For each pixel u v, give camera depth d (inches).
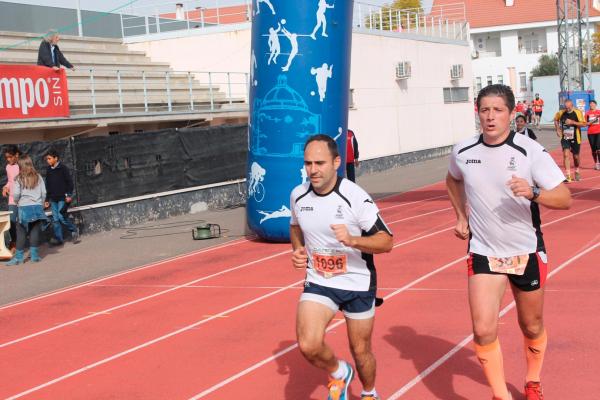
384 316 336.2
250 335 322.3
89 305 405.7
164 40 1029.2
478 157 202.4
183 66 1022.4
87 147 658.2
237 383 262.7
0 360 312.8
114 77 873.5
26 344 335.6
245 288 417.1
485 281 204.4
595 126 928.3
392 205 744.3
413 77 1204.5
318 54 549.3
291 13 544.1
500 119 196.7
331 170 198.2
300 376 265.9
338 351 291.0
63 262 543.5
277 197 553.9
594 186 775.7
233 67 994.7
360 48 1049.5
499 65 2918.3
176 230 663.8
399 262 457.4
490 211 202.2
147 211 722.2
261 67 558.3
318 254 204.8
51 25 1059.9
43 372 291.9
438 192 828.6
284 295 393.1
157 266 507.5
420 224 605.0
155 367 287.3
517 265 202.7
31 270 519.2
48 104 662.5
